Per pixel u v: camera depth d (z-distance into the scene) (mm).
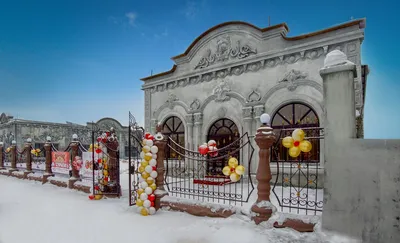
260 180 4863
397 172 3623
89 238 4520
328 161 4141
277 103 8461
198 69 10523
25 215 5945
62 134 22734
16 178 12203
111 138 7727
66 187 9297
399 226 3566
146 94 12617
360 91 7086
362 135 9148
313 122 7871
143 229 4852
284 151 8234
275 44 8641
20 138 20344
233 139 9680
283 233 4281
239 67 9414
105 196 7531
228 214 5168
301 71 8008
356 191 3883
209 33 10281
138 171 6613
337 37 7320
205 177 9008
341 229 3949
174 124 11656
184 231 4672
